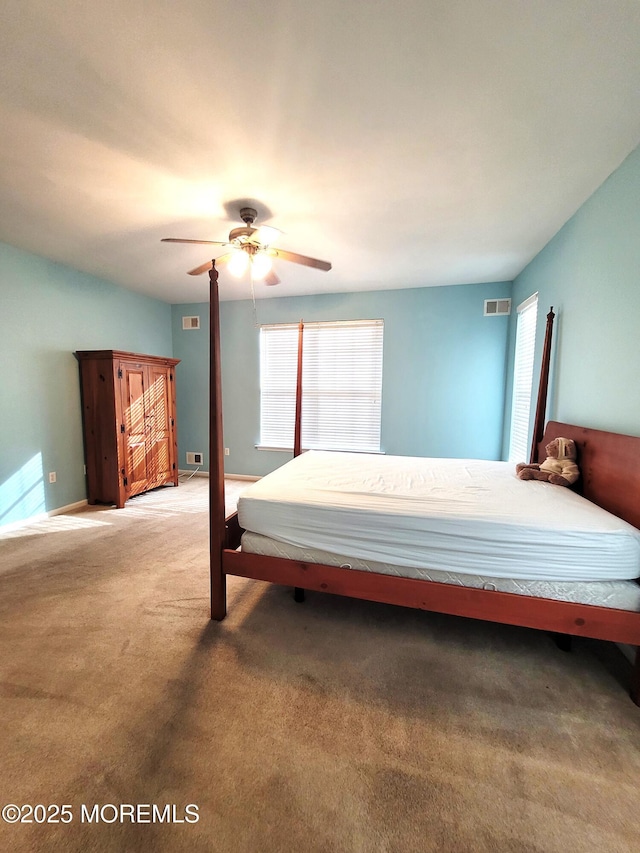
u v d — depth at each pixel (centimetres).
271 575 186
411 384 433
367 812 106
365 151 179
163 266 355
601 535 148
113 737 128
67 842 99
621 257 191
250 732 131
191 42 122
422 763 121
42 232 277
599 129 164
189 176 200
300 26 117
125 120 158
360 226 262
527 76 135
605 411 206
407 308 426
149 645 176
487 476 245
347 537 176
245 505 190
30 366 331
